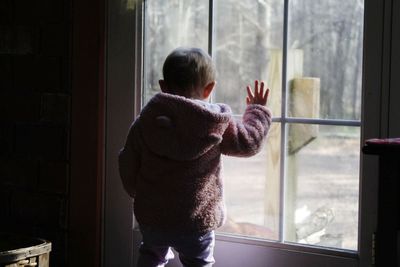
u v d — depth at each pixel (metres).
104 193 2.56
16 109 2.68
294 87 2.28
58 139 2.61
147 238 2.10
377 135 2.13
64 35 2.58
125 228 2.54
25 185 2.68
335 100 2.21
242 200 2.38
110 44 2.52
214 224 2.06
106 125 2.54
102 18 2.52
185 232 2.03
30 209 2.67
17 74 2.67
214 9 2.38
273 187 2.33
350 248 2.23
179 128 1.97
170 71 2.04
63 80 2.59
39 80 2.63
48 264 2.39
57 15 2.59
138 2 2.47
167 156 2.00
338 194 2.23
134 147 2.08
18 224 2.70
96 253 2.57
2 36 2.69
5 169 2.70
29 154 2.66
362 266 2.19
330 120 2.22
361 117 2.17
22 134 2.67
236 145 2.02
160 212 2.03
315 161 2.26
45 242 2.38
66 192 2.60
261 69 2.32
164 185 2.02
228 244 2.40
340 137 2.21
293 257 2.30
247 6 2.33
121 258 2.55
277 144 2.31
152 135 2.00
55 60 2.60
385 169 1.62
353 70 2.18
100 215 2.56
